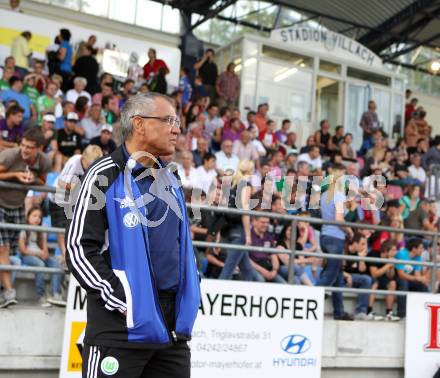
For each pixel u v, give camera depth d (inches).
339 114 740.0
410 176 545.0
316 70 722.8
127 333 123.3
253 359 245.6
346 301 336.5
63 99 520.4
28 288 264.5
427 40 796.6
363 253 325.7
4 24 530.9
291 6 716.0
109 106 501.0
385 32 767.7
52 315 216.8
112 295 121.9
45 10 615.2
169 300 130.9
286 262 302.2
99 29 645.9
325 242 307.0
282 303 253.4
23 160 218.7
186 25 695.7
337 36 735.1
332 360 269.4
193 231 280.1
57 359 216.7
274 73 699.4
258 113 585.9
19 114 389.1
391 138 769.6
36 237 259.0
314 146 536.1
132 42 585.9
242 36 684.7
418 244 338.3
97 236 125.0
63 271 218.2
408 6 712.4
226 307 241.4
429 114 846.5
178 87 606.5
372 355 278.7
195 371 234.1
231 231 281.3
